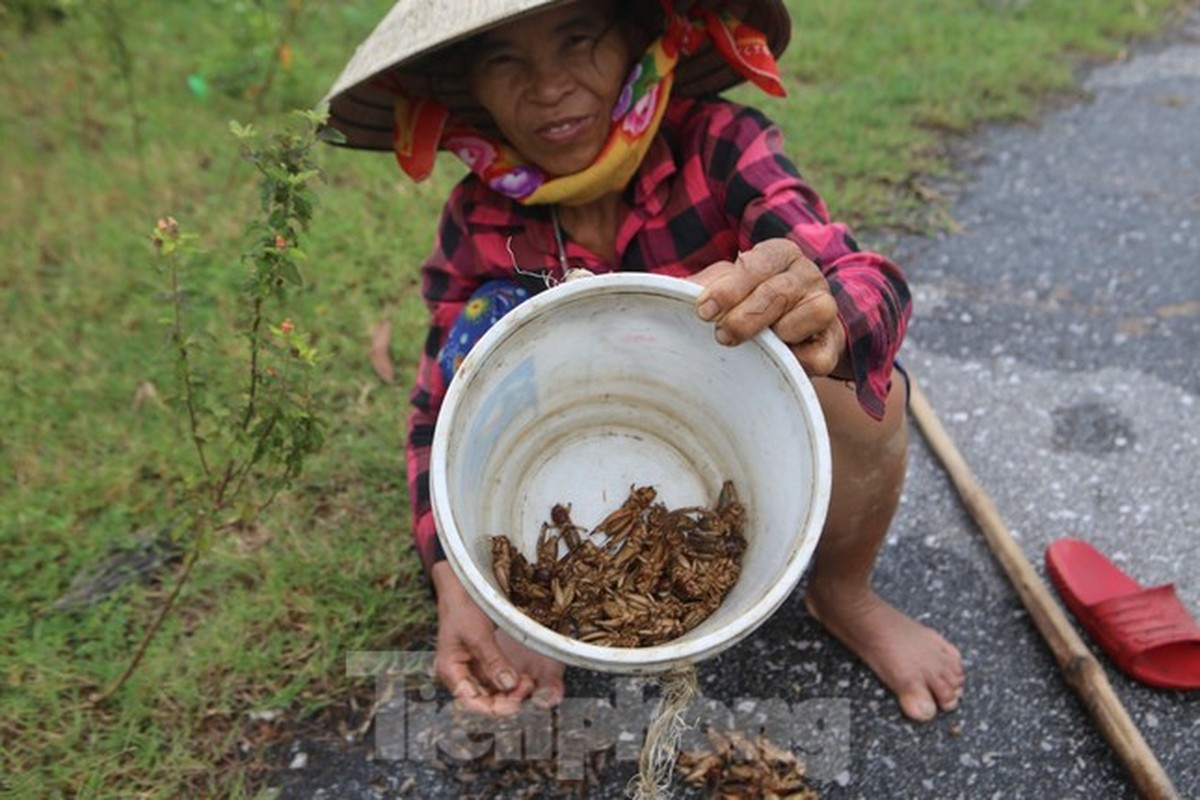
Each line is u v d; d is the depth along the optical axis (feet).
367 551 7.97
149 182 11.59
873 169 11.85
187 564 6.91
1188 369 9.37
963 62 13.84
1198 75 14.02
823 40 14.11
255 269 5.98
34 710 6.93
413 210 11.16
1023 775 6.49
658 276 4.91
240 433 6.30
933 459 8.55
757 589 4.81
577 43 5.66
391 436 8.77
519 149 6.01
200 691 7.07
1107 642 6.92
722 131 6.16
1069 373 9.44
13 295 10.21
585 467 5.54
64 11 13.28
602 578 5.28
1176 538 7.89
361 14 14.38
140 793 6.56
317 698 7.07
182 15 14.66
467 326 6.38
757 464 5.21
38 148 12.21
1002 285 10.50
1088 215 11.43
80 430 8.89
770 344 4.77
